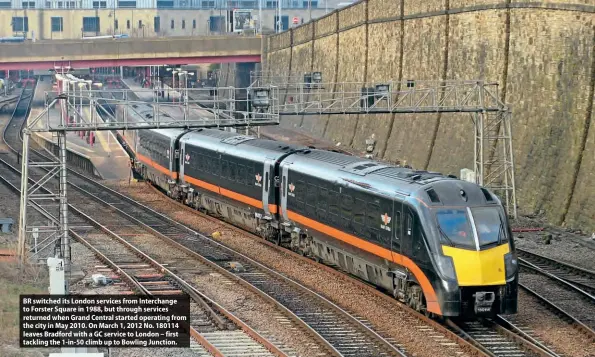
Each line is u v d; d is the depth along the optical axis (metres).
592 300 36.59
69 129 44.16
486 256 31.59
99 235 51.41
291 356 27.77
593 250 49.56
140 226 54.41
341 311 32.78
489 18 69.94
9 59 135.75
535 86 63.56
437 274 31.67
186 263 43.09
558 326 32.25
